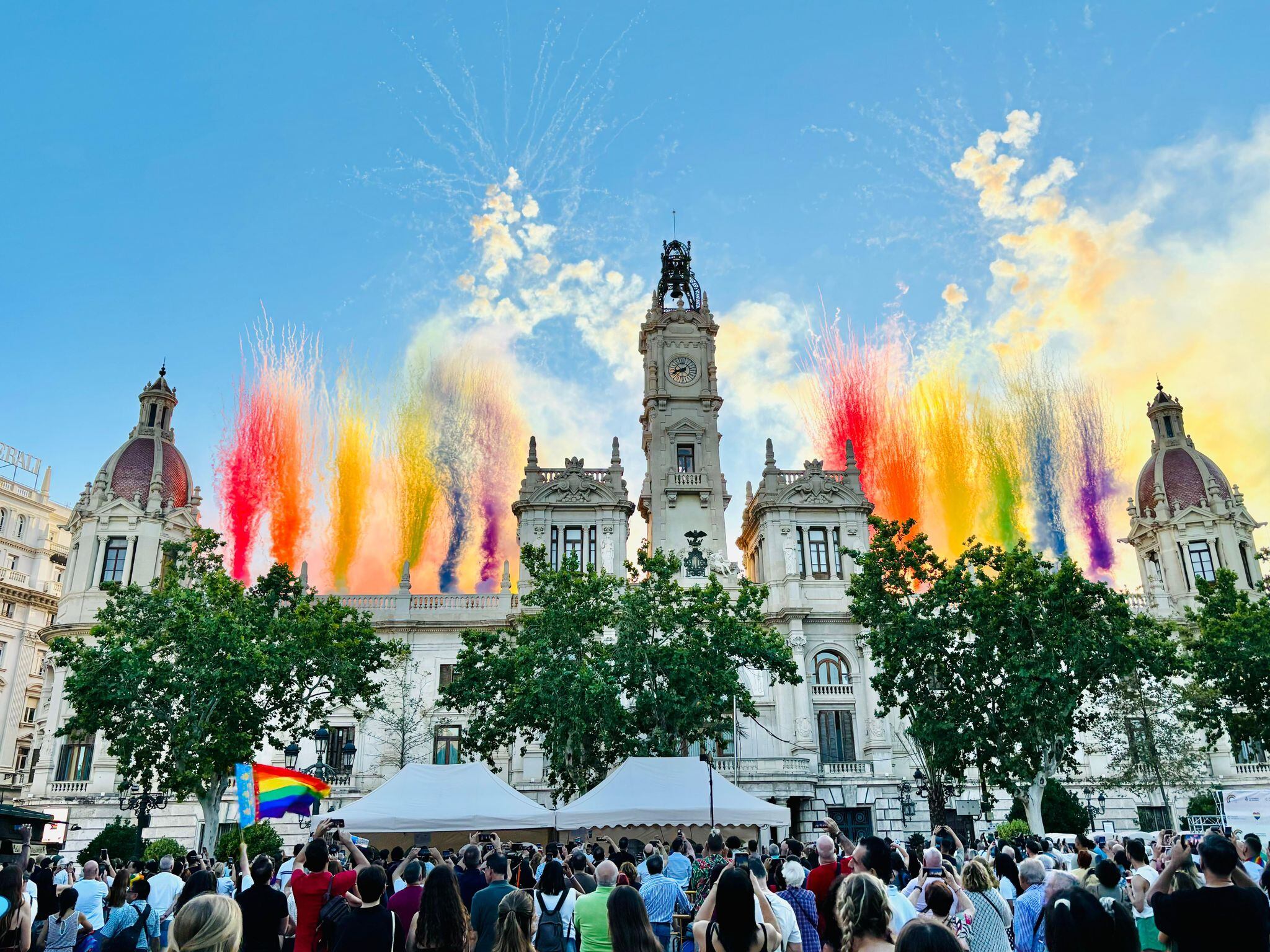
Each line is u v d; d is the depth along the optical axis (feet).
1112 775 216.95
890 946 31.12
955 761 168.55
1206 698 193.77
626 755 170.91
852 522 244.83
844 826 213.66
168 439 259.39
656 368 260.62
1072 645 162.71
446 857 94.48
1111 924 29.35
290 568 188.14
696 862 92.22
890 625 171.63
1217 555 270.05
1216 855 35.04
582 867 65.21
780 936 41.63
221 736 162.71
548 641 176.04
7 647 271.49
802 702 223.51
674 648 173.27
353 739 223.10
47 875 58.95
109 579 234.99
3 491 285.23
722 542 245.04
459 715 224.94
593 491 243.19
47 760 216.33
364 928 41.65
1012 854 56.08
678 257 279.69
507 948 37.17
